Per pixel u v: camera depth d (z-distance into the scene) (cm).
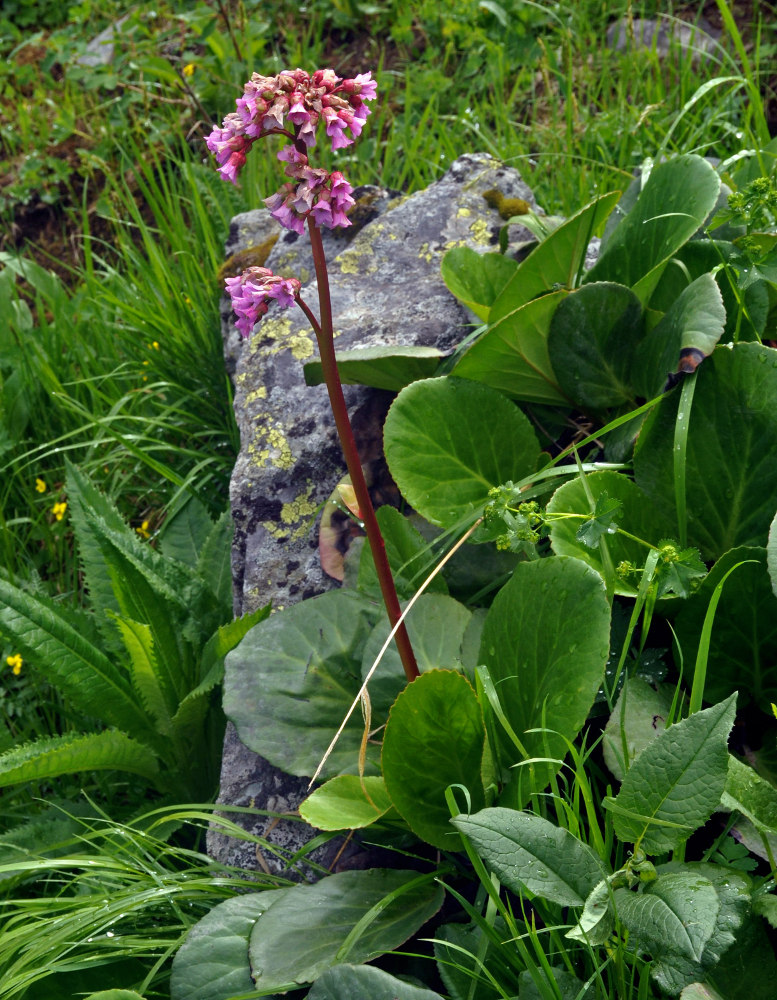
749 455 160
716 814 140
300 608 182
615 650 162
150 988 160
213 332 296
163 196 400
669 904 108
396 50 421
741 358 159
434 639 168
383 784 157
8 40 538
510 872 117
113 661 229
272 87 125
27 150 452
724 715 118
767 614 149
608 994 126
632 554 164
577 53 381
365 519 147
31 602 203
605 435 196
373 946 136
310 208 129
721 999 111
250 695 173
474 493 183
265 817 180
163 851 174
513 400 204
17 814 216
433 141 350
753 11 362
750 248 169
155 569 220
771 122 321
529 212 251
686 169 192
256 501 223
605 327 182
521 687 148
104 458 287
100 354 329
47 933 158
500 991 123
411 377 209
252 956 137
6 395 312
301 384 232
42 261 414
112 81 439
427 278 243
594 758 162
